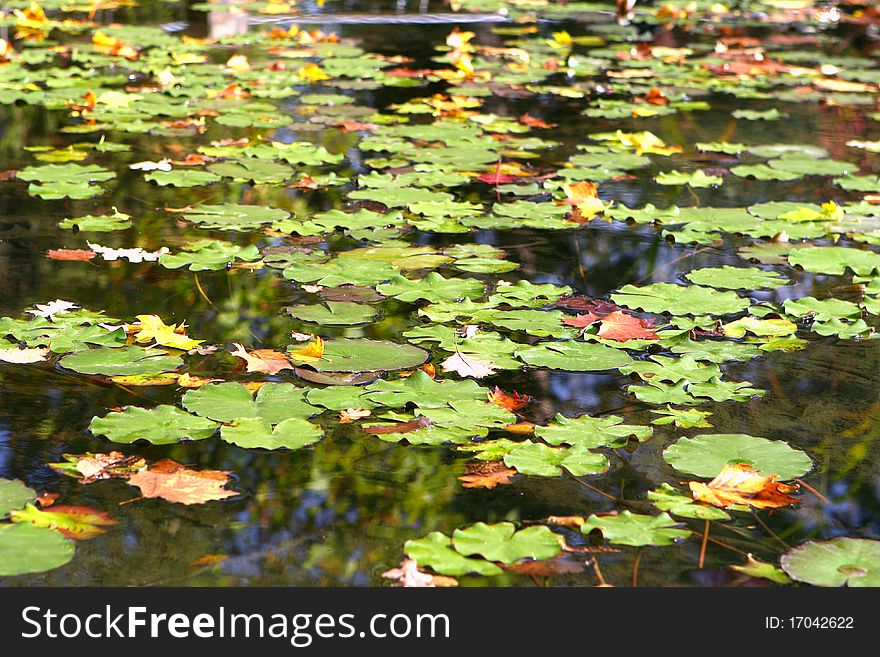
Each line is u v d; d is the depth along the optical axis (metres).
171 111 7.58
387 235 5.25
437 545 2.78
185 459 3.18
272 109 7.77
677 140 7.41
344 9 12.78
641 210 5.74
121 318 4.20
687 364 3.86
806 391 3.73
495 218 5.58
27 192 5.79
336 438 3.32
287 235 5.27
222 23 11.49
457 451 3.28
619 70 9.80
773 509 3.00
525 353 3.93
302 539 2.84
